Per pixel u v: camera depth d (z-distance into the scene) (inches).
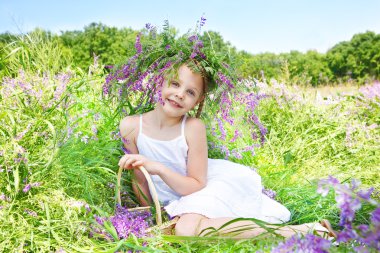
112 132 105.7
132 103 125.6
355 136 175.3
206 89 100.2
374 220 45.0
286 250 49.8
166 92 94.5
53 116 94.6
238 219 77.1
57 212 79.7
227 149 127.5
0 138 84.0
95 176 95.2
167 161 99.2
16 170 75.8
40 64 121.2
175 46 98.7
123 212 89.6
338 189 46.1
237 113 128.3
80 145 98.3
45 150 85.4
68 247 74.1
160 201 100.2
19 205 76.8
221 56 99.3
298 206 112.5
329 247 50.1
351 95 215.2
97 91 138.8
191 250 78.8
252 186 100.4
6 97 94.1
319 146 168.4
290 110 187.5
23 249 70.4
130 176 102.4
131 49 105.7
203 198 90.6
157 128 99.9
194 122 99.0
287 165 154.3
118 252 75.7
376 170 146.9
